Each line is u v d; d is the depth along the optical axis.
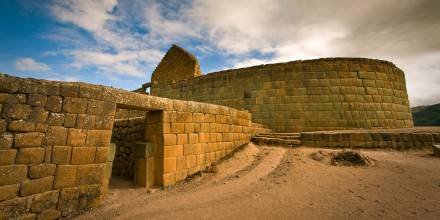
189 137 6.75
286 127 12.78
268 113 13.32
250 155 8.33
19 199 3.65
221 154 8.09
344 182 5.49
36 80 4.05
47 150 4.02
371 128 12.18
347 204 4.29
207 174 6.88
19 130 3.75
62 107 4.27
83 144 4.47
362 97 12.65
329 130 12.16
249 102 13.95
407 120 13.53
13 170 3.63
